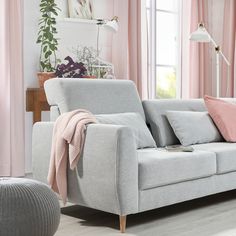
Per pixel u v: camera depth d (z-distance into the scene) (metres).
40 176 3.47
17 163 4.61
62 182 3.18
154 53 6.14
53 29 4.72
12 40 4.56
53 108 3.59
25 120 4.84
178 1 6.47
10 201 2.26
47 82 3.63
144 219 3.24
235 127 4.25
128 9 5.54
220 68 6.66
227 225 3.09
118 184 2.88
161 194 3.17
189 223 3.13
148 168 3.03
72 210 3.48
